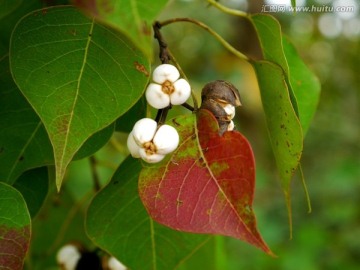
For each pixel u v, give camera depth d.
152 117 0.17
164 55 0.16
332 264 0.54
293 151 0.16
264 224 0.59
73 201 0.26
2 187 0.15
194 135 0.15
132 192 0.18
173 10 0.62
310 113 0.21
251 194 0.14
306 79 0.21
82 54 0.14
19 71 0.14
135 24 0.11
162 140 0.14
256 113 0.68
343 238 0.56
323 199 0.66
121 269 0.20
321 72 0.84
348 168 0.65
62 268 0.21
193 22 0.17
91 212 0.17
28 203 0.18
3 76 0.17
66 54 0.14
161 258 0.18
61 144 0.14
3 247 0.14
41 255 0.27
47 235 0.27
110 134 0.17
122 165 0.17
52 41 0.14
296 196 0.69
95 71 0.14
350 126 0.83
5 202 0.15
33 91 0.14
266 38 0.17
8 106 0.17
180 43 0.67
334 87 0.84
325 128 0.83
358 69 0.84
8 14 0.18
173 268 0.18
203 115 0.15
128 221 0.18
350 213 0.60
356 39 0.81
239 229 0.14
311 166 0.81
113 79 0.14
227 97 0.15
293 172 0.16
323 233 0.55
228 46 0.17
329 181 0.66
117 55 0.14
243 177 0.14
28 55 0.14
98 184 0.24
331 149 0.82
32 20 0.14
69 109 0.14
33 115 0.17
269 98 0.17
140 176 0.14
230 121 0.15
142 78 0.14
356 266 0.54
